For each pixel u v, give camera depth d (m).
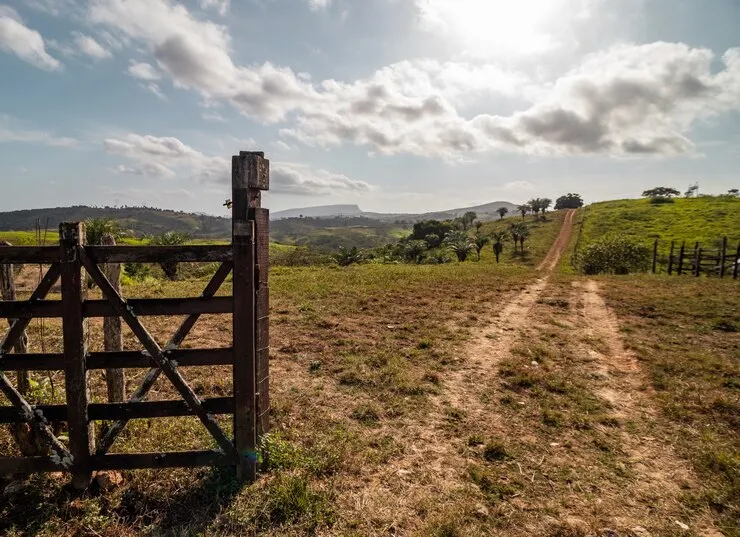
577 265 45.91
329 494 3.89
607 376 7.34
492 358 8.13
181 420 5.06
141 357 3.90
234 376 4.03
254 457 4.06
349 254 48.50
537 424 5.52
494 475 4.33
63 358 3.79
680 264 27.31
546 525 3.63
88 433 3.87
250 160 3.90
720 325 10.80
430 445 4.94
